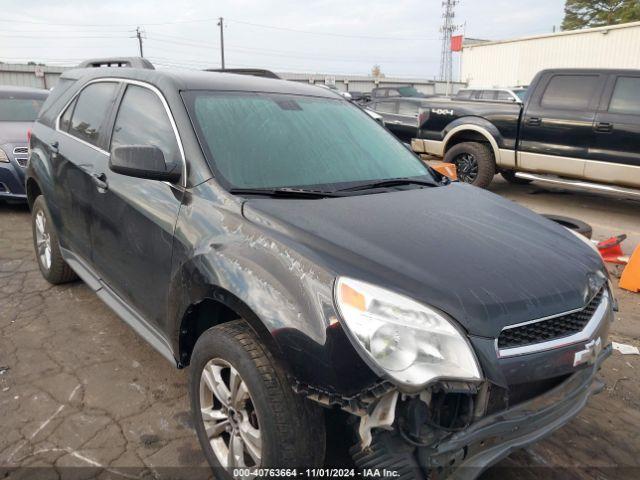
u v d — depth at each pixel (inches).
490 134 344.2
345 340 74.3
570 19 1683.1
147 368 132.6
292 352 77.0
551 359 81.4
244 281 84.1
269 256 85.4
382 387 72.2
